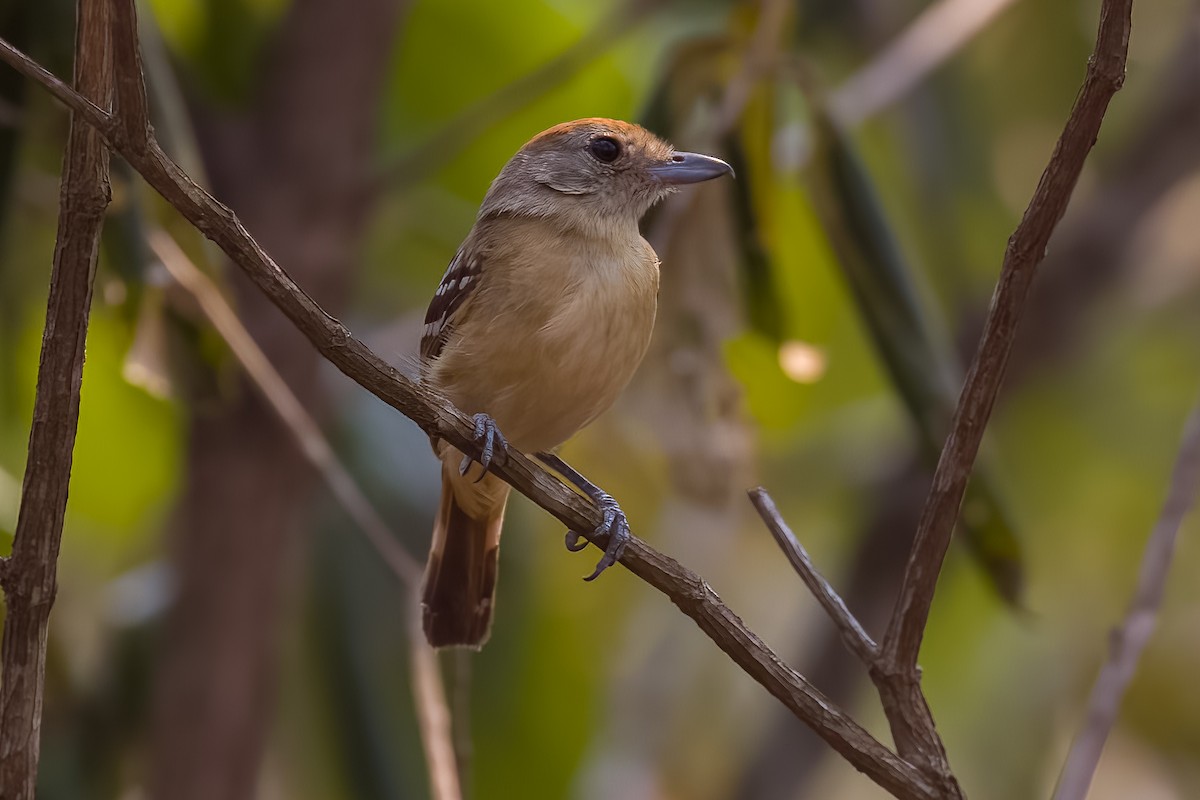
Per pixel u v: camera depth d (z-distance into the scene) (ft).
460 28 40.52
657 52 39.55
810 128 31.17
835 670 41.57
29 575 17.25
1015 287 18.69
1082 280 44.55
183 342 27.61
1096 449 45.39
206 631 32.17
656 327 31.04
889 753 19.54
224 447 32.27
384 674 35.17
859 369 45.62
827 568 46.57
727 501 31.35
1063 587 44.70
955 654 41.04
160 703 32.24
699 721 46.03
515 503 37.19
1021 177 45.19
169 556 34.12
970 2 37.09
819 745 41.34
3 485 31.27
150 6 26.43
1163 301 46.80
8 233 28.30
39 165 31.91
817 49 41.37
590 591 44.19
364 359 18.95
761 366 36.65
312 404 32.78
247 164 33.12
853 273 29.76
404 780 34.53
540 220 26.61
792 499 46.16
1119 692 21.75
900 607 20.02
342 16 33.30
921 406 28.91
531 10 40.47
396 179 33.68
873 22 41.75
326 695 35.17
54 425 17.03
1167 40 46.78
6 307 34.24
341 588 35.24
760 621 47.75
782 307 31.58
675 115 31.42
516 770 37.01
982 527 28.02
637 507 41.47
